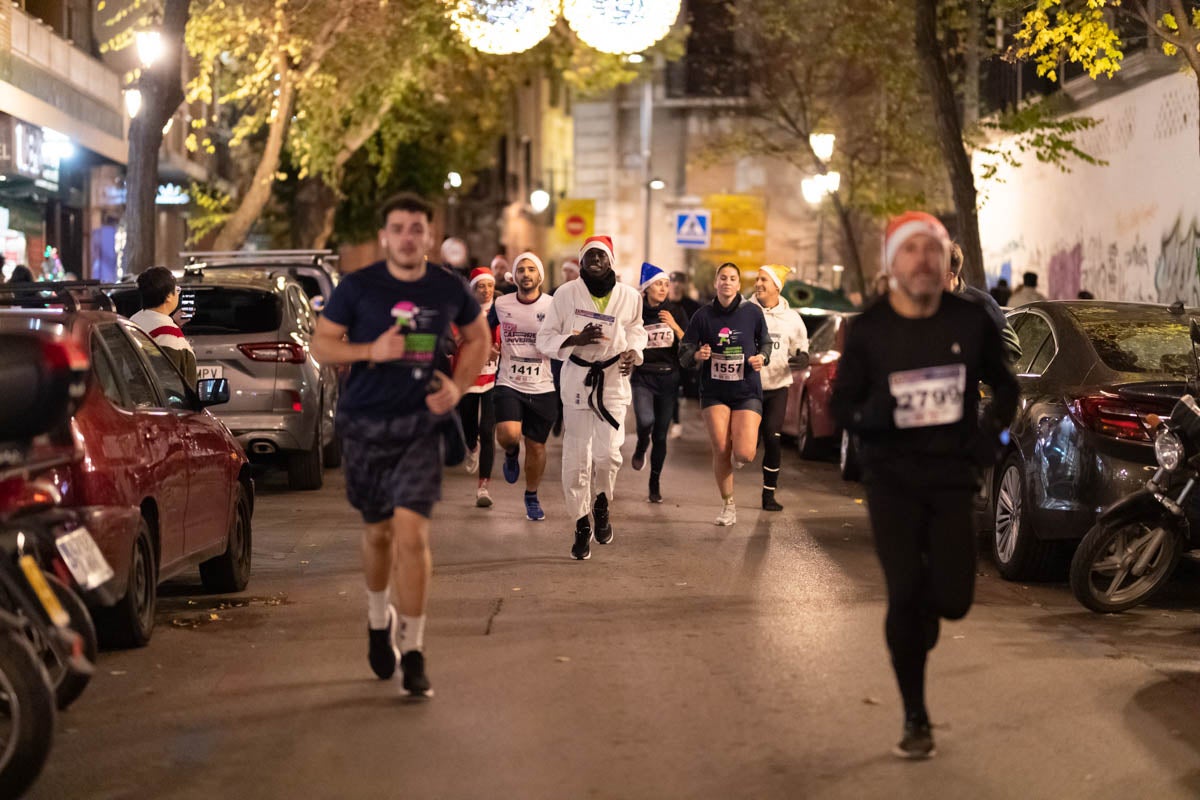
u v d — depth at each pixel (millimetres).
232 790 11188
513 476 26641
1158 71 43469
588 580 19719
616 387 21406
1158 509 17844
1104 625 17547
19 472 12070
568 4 28688
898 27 61938
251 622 17188
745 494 29500
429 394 13172
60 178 51781
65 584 11906
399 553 13414
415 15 52750
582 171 107188
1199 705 13891
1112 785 11461
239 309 29125
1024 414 20453
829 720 13086
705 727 12836
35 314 15328
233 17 49562
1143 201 46344
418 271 13383
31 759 10602
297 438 28719
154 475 15719
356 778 11438
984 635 16812
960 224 38500
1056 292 54906
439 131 75312
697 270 102312
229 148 75000
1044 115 48625
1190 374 20188
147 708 13445
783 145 70312
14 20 41125
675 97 103125
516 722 12961
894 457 12102
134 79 46469
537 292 24594
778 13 64812
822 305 55625
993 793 11211
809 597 18672
